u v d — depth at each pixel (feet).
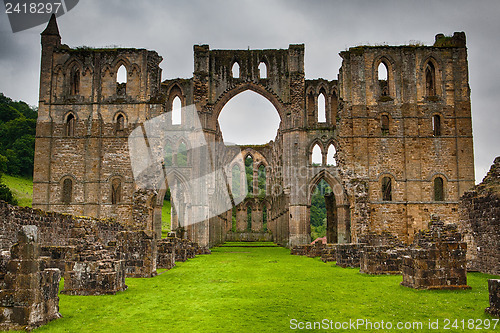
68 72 140.97
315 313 41.06
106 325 36.45
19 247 34.86
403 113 138.00
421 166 135.85
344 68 140.87
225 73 153.48
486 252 73.31
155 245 70.54
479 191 78.95
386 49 140.05
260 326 36.42
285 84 153.07
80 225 65.82
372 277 66.49
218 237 180.75
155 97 140.05
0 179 219.82
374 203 134.51
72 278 50.03
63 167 136.98
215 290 54.19
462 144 136.67
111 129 137.80
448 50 139.95
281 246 168.96
